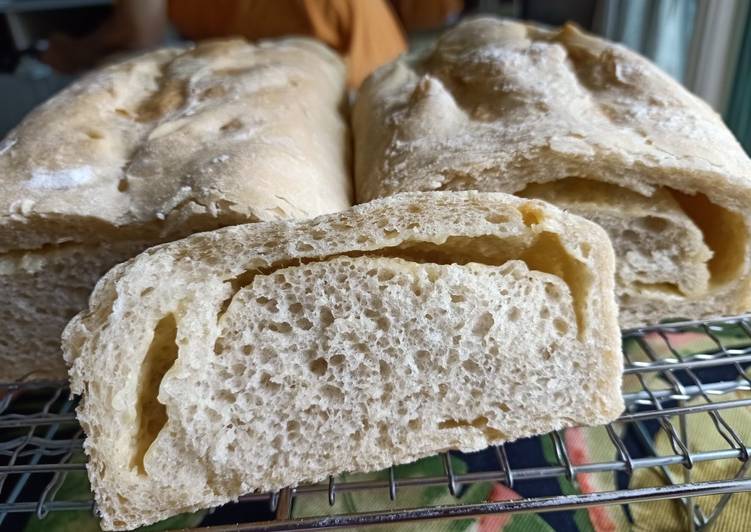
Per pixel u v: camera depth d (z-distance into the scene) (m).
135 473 0.12
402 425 0.13
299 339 0.13
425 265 0.13
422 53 0.27
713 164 0.16
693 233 0.17
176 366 0.12
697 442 0.16
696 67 0.35
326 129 0.22
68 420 0.14
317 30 0.37
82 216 0.15
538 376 0.13
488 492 0.15
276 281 0.13
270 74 0.23
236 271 0.13
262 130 0.18
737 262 0.17
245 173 0.16
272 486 0.13
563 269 0.14
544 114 0.18
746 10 0.32
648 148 0.16
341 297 0.13
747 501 0.14
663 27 0.38
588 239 0.13
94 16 0.56
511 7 0.53
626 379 0.18
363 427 0.13
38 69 0.48
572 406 0.13
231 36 0.39
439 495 0.15
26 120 0.20
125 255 0.16
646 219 0.17
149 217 0.15
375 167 0.18
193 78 0.22
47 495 0.14
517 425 0.14
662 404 0.17
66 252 0.16
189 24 0.41
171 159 0.17
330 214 0.13
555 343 0.13
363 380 0.13
